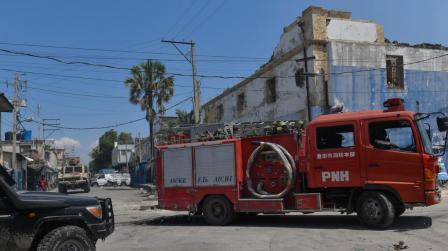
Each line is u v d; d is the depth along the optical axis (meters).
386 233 11.52
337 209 12.92
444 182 26.30
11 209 8.29
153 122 44.84
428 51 31.19
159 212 20.36
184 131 16.11
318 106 28.48
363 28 31.91
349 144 12.80
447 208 16.58
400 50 30.47
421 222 12.86
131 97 45.34
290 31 32.66
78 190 53.06
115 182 72.44
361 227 12.65
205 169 15.13
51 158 112.38
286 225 13.87
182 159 15.66
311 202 13.20
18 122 53.59
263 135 14.36
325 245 10.41
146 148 73.12
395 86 30.17
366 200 12.41
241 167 14.59
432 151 12.46
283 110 32.28
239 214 15.66
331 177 12.96
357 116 12.80
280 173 13.93
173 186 15.80
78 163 51.84
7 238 8.19
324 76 28.83
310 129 13.38
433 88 31.03
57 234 8.41
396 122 12.31
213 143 15.03
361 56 29.38
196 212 15.37
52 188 82.12
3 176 8.65
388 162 12.27
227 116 43.34
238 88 40.44
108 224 9.30
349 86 28.88
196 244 11.17
